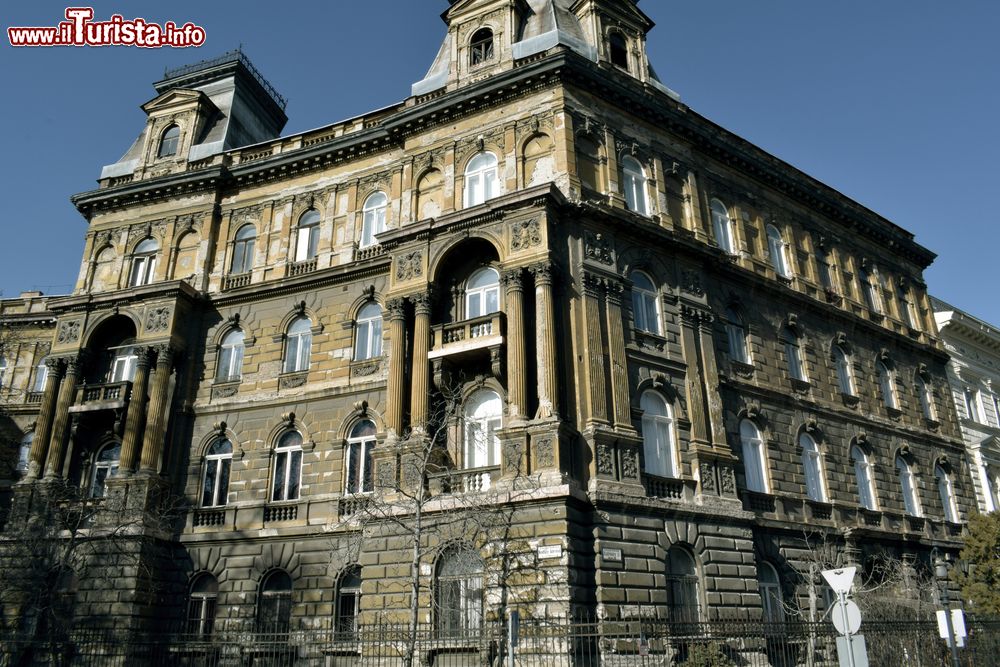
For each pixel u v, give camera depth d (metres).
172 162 42.22
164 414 35.38
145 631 29.31
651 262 33.06
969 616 31.28
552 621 24.27
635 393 30.00
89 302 37.91
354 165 38.44
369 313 35.22
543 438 26.77
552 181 31.55
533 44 35.22
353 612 30.33
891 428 41.88
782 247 41.62
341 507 32.00
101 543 32.06
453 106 34.81
